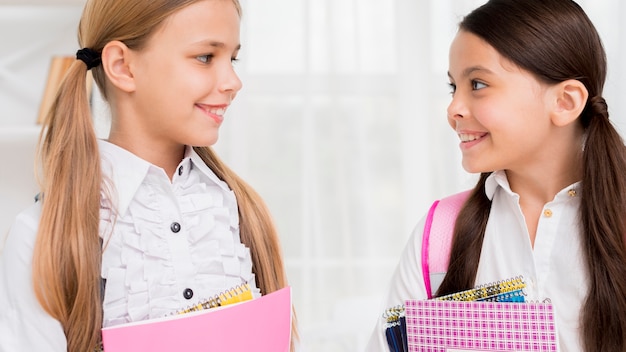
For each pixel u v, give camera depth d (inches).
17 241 34.3
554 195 40.4
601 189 38.5
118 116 37.5
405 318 37.3
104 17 36.5
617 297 37.3
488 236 41.6
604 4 85.4
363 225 92.2
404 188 91.5
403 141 91.4
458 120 39.1
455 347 35.2
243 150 89.7
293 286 91.2
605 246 37.9
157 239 36.1
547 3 38.8
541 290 39.4
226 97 36.3
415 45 91.4
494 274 40.9
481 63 37.9
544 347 33.6
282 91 90.8
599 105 39.4
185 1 35.0
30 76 72.2
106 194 35.6
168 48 35.0
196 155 39.2
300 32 90.5
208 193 38.5
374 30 91.8
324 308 91.4
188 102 35.2
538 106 38.1
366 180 91.8
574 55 38.4
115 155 36.6
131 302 34.7
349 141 91.8
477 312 34.9
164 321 29.9
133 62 35.9
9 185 70.5
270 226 41.7
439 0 91.4
